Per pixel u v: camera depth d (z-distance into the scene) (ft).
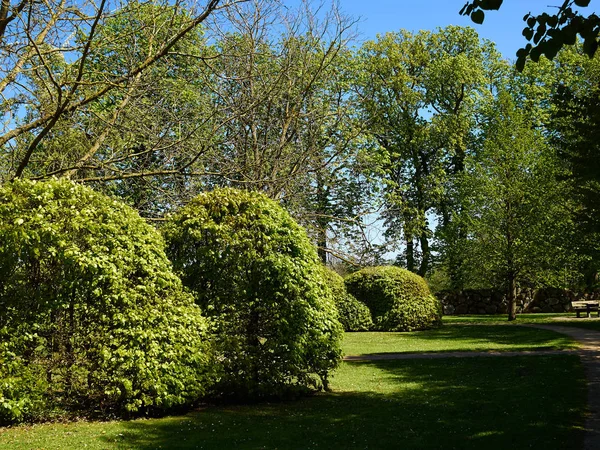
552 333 54.44
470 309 96.78
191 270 28.63
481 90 91.86
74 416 23.27
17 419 22.35
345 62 66.64
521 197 71.36
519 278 75.56
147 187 37.14
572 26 12.42
